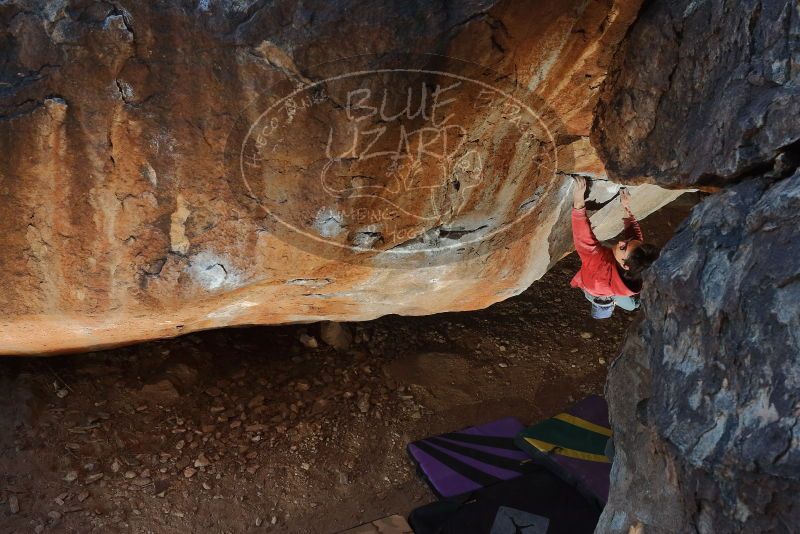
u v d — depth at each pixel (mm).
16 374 4672
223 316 4074
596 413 5074
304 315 4410
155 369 5043
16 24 2697
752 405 2197
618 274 3537
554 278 6367
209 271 3381
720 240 2424
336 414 5082
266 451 4785
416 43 2689
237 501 4473
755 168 2426
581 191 3656
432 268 3879
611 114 3082
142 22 2691
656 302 2650
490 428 5035
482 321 5910
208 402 4988
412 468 4816
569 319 5945
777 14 2314
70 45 2715
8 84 2783
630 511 2775
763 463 2121
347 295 4062
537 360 5586
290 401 5133
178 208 3148
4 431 4430
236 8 2682
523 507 4371
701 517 2357
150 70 2779
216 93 2828
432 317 5914
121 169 3012
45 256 3260
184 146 2957
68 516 4195
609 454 3756
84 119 2869
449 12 2648
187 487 4488
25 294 3381
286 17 2666
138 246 3258
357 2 2627
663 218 6992
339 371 5387
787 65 2295
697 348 2439
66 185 3035
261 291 3717
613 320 5922
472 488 4574
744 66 2434
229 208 3166
